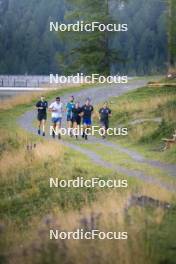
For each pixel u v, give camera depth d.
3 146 106.62
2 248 51.62
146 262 42.94
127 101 149.62
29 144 102.25
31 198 75.31
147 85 167.50
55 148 97.38
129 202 57.84
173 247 44.44
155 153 95.88
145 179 74.62
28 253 45.16
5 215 70.94
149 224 49.75
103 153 97.38
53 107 118.44
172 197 62.22
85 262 43.22
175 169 82.12
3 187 81.69
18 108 169.62
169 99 133.38
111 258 43.31
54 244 44.78
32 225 63.75
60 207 69.62
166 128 108.38
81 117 120.25
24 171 86.31
